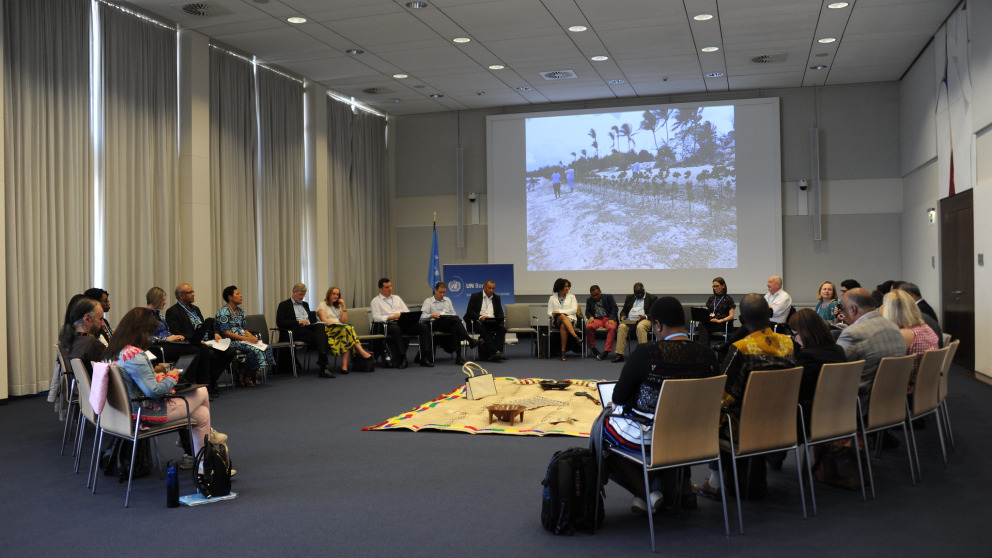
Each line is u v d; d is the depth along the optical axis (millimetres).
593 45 10125
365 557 3145
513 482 4289
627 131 13344
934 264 10250
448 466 4652
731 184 12891
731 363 3717
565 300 10820
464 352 11258
